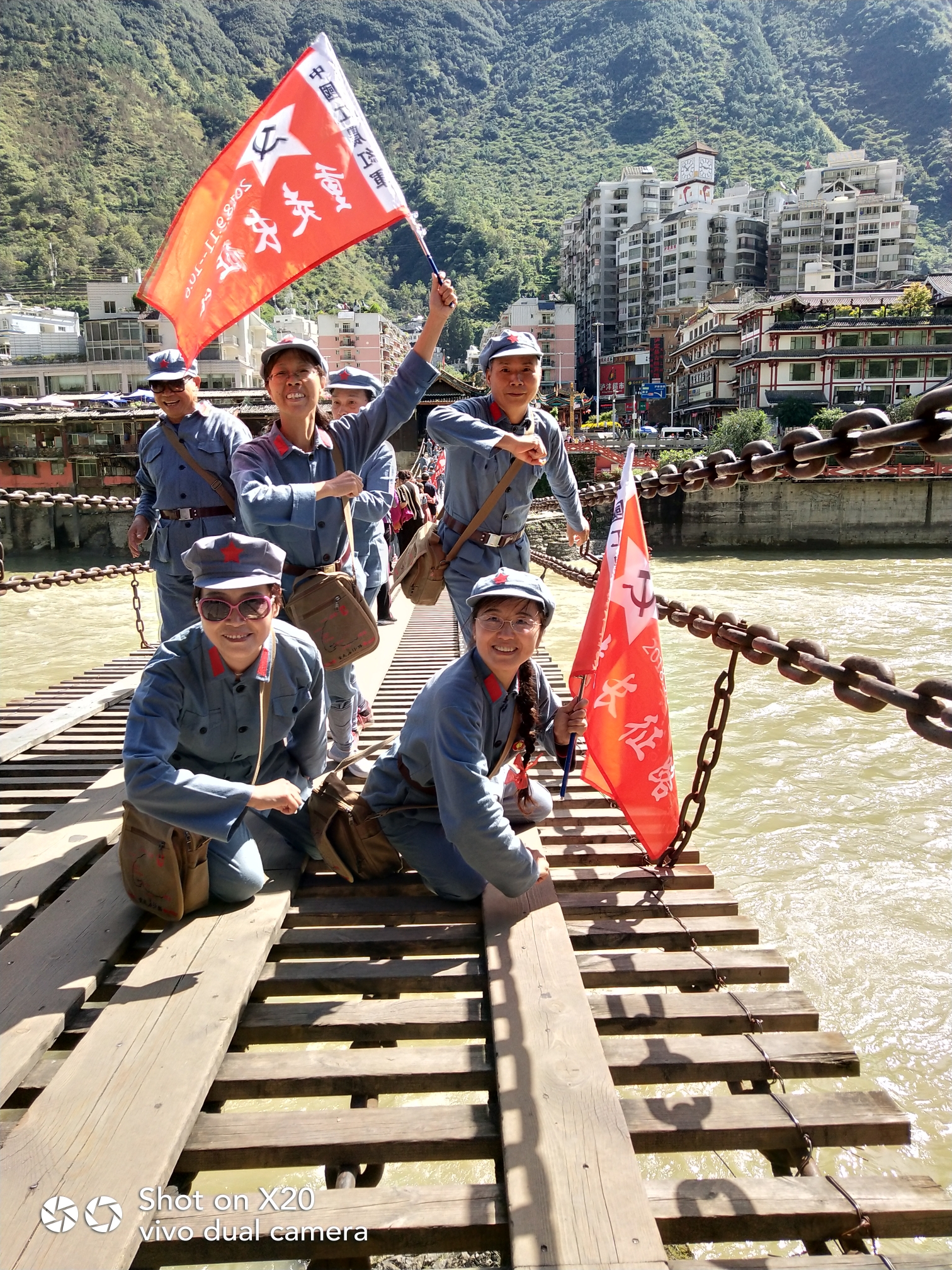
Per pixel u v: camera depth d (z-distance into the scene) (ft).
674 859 11.00
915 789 23.00
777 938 15.56
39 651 43.96
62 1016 7.66
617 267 287.28
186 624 15.02
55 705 22.13
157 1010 7.50
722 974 8.73
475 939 9.14
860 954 15.05
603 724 9.94
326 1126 6.57
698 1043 7.60
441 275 11.71
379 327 239.09
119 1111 6.37
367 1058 7.25
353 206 11.55
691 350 206.39
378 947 9.05
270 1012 7.92
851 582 85.92
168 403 14.07
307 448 11.78
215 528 14.42
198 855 8.84
